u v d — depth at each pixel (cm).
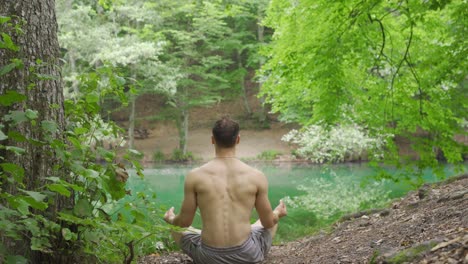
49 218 267
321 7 574
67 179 279
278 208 336
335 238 452
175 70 2191
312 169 1933
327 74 596
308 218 859
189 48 2277
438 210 383
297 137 2108
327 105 643
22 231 262
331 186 1391
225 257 295
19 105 269
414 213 429
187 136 2488
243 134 2689
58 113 285
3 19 220
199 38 2233
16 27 241
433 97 618
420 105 628
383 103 655
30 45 278
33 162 270
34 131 271
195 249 307
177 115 2442
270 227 321
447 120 629
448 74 588
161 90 2147
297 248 468
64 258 271
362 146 1866
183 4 2181
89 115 288
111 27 2069
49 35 289
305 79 661
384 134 677
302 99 773
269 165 2120
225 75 2675
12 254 253
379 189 1256
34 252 266
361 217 532
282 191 1311
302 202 1088
